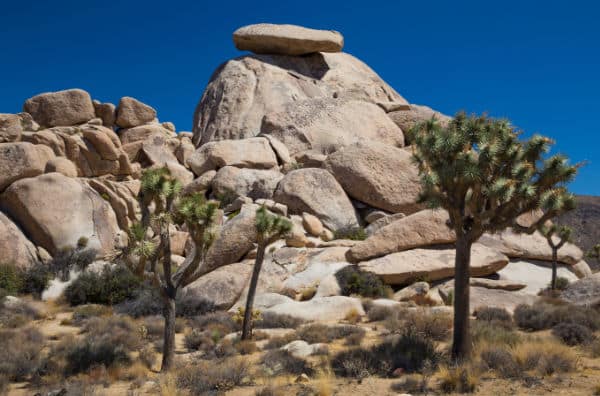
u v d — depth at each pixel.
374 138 43.88
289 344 15.25
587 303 20.98
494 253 25.69
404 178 34.62
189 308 21.86
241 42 51.47
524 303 21.28
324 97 46.22
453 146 12.77
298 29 52.19
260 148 39.19
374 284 24.03
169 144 41.94
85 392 11.05
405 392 10.32
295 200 32.88
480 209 12.96
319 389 10.34
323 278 24.62
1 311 20.06
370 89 51.12
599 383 9.93
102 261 26.89
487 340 13.88
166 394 10.50
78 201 28.17
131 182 32.56
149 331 18.47
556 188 12.86
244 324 16.88
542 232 25.95
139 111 43.22
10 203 27.62
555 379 10.55
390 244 26.34
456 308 12.83
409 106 47.88
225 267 25.19
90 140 33.94
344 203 33.56
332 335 16.78
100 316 20.75
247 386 11.56
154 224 13.80
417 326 16.88
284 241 28.33
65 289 24.17
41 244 26.94
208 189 36.25
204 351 15.84
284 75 49.81
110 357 14.07
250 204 30.92
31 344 15.27
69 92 41.22
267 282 24.66
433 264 24.81
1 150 28.09
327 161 36.06
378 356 13.05
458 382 10.32
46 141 32.03
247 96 47.47
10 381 12.74
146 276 13.68
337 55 57.19
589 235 47.50
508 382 10.57
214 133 45.72
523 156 12.83
